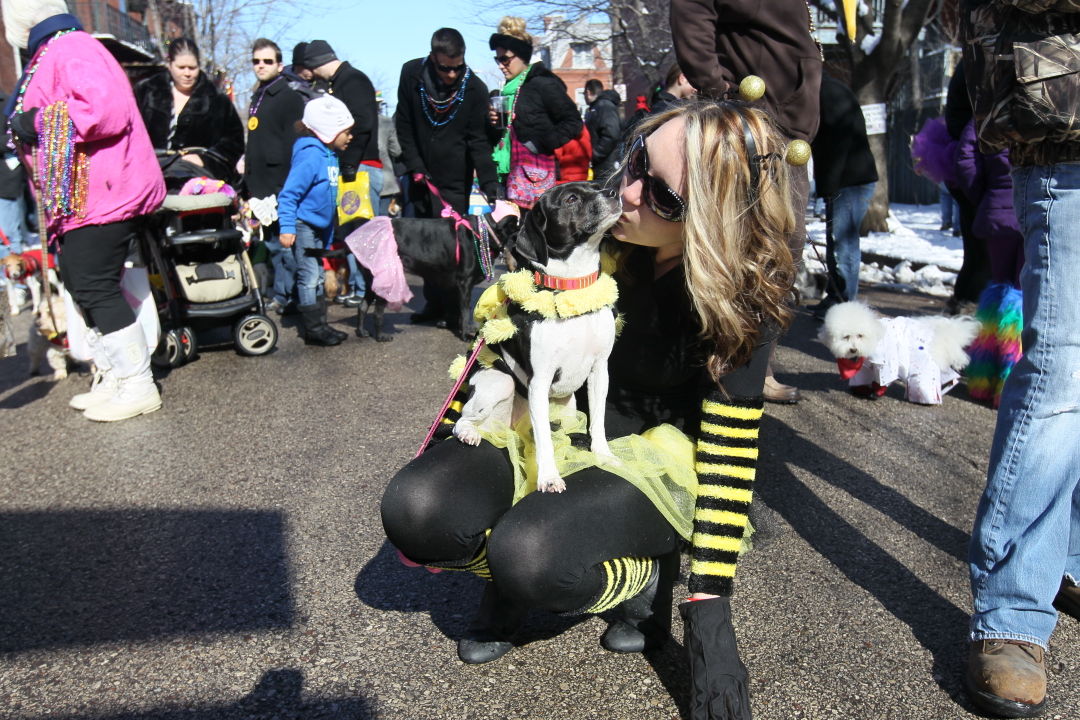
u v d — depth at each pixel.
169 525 3.25
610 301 2.08
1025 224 2.21
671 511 2.06
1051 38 2.03
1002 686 2.05
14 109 4.27
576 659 2.33
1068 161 2.10
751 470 2.02
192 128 6.58
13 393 5.26
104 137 4.24
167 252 5.57
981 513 2.24
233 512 3.35
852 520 3.20
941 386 4.64
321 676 2.28
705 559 2.00
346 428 4.34
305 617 2.58
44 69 4.16
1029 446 2.15
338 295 8.23
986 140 2.24
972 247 5.89
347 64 6.84
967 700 2.15
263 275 7.83
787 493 3.44
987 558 2.20
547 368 2.07
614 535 1.96
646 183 1.96
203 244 5.69
